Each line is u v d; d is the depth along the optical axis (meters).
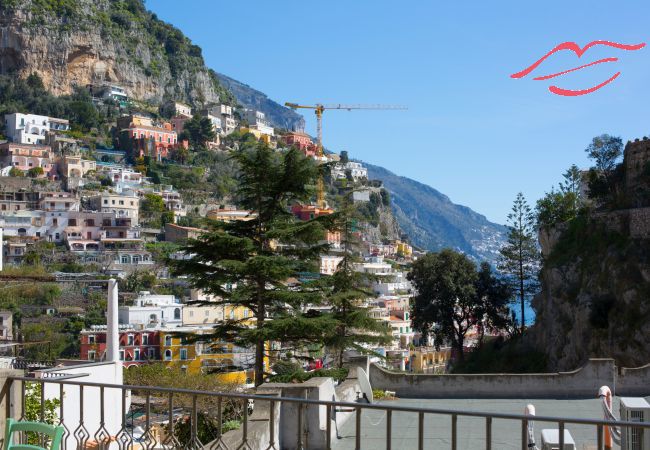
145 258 143.50
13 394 9.73
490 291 70.06
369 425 14.20
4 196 164.62
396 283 156.38
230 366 25.83
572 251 60.69
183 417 20.52
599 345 52.31
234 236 24.20
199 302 24.52
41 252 142.38
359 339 26.73
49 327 70.81
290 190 25.53
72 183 183.62
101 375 20.77
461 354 70.38
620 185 62.78
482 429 13.85
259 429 10.62
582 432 13.77
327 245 25.98
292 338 23.84
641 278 51.72
